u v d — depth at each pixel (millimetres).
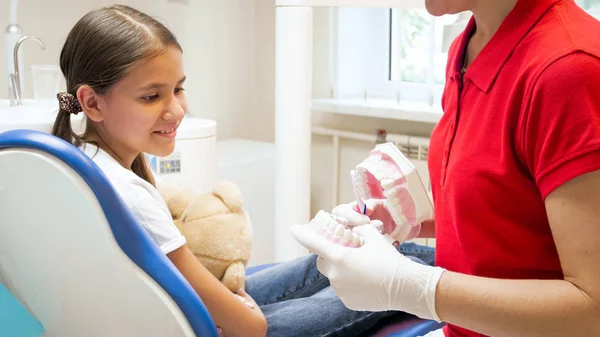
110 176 1134
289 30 1933
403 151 2594
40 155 946
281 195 2057
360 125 2768
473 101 1036
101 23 1169
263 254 2705
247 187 2578
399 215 1183
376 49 2713
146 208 1126
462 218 1018
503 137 932
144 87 1154
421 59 2570
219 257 1284
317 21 2750
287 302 1505
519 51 946
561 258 855
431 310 945
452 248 1112
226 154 2645
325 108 2740
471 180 986
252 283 1604
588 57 833
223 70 2945
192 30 2793
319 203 2961
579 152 818
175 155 2133
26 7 2328
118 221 972
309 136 2029
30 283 1067
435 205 1155
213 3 2855
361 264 1012
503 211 974
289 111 1985
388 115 2547
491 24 1025
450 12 1050
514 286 891
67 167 950
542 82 855
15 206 999
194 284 1167
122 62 1140
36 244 1023
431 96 2482
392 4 1775
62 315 1073
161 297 1007
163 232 1135
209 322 1034
